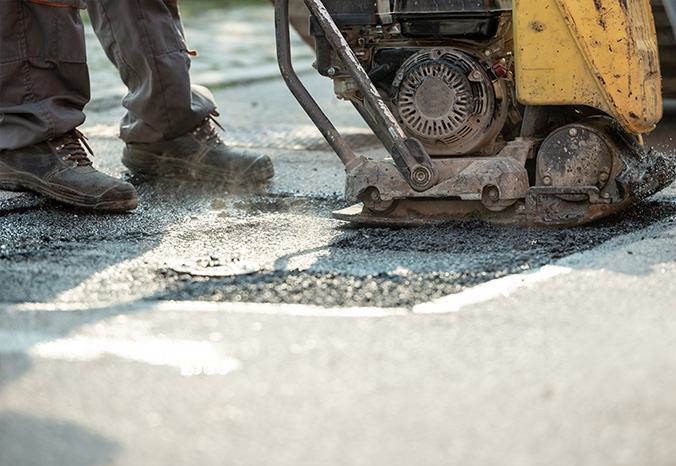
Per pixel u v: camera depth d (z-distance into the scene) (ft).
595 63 11.16
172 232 12.34
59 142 14.14
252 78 34.45
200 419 6.51
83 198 13.61
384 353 7.63
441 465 5.86
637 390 6.80
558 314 8.43
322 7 11.97
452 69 11.71
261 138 21.38
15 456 6.04
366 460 5.94
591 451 5.97
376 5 12.01
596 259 10.14
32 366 7.47
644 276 9.44
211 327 8.34
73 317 8.65
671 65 22.59
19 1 13.53
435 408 6.62
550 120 12.28
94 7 15.71
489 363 7.36
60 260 10.66
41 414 6.62
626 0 11.06
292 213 13.99
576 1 11.10
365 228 12.53
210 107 16.26
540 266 10.00
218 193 15.43
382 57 12.21
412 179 11.77
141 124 15.88
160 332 8.21
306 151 19.76
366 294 9.24
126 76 15.90
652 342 7.69
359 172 12.28
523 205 11.85
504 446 6.07
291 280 9.75
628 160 11.67
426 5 11.65
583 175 11.66
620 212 12.44
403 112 12.05
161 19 15.42
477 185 11.64
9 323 8.50
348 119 25.20
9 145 13.94
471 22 11.62
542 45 11.35
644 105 11.27
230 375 7.24
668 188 14.28
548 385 6.93
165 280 9.89
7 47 13.64
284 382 7.09
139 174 16.56
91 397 6.88
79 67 14.23
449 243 11.16
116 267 10.36
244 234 12.26
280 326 8.33
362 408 6.64
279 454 6.03
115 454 6.05
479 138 11.89
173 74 15.44
